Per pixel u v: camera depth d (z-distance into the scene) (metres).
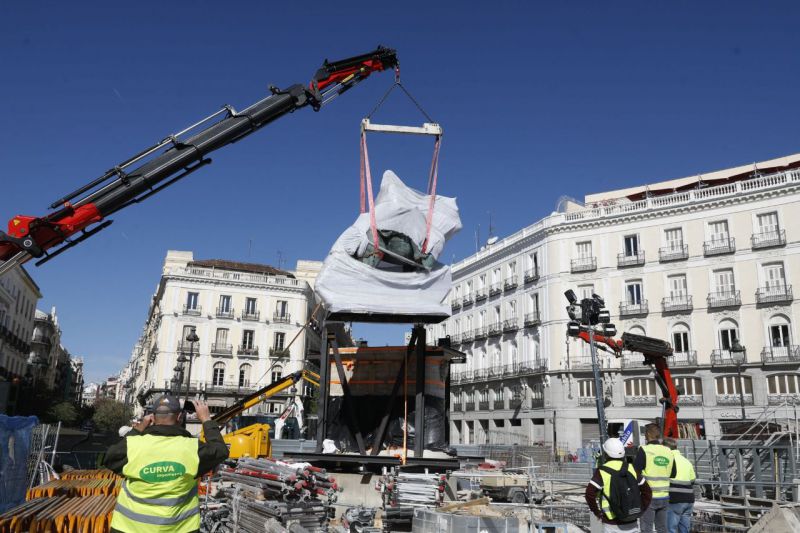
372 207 10.95
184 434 4.04
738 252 36.09
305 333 56.25
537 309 43.62
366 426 12.55
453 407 52.00
